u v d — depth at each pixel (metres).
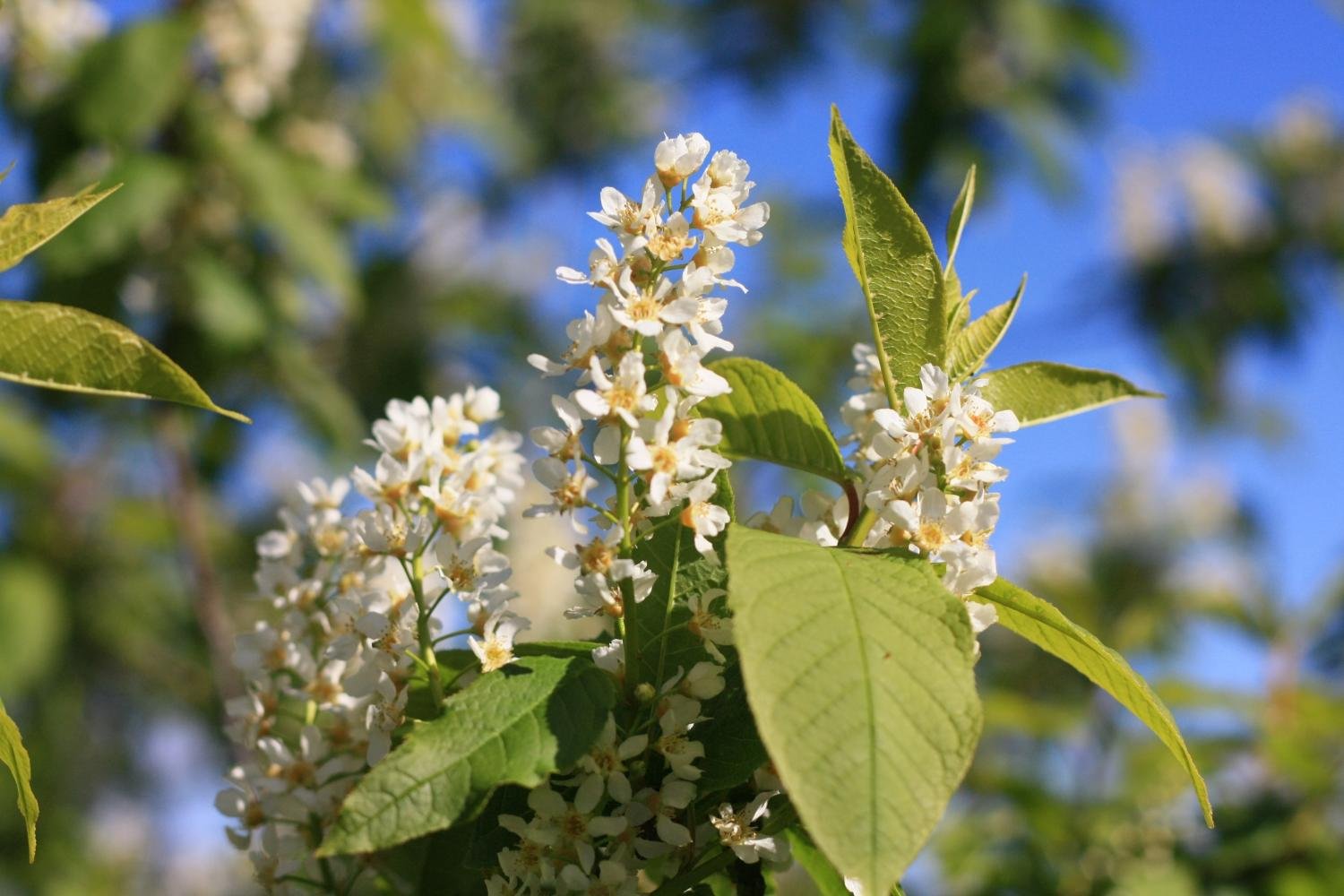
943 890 4.11
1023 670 5.39
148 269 4.20
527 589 5.01
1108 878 3.65
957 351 1.63
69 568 5.51
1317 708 4.34
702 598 1.39
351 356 5.69
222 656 3.86
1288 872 3.74
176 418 4.14
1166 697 4.12
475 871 1.57
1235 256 6.95
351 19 5.82
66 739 6.44
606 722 1.24
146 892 7.70
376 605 1.47
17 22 4.14
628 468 1.31
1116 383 1.65
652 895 1.33
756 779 1.38
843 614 1.11
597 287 1.36
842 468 1.57
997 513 1.35
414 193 7.14
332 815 1.56
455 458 1.49
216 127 4.24
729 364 1.57
